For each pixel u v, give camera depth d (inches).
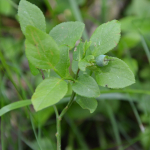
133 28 27.2
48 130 24.4
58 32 14.2
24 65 28.0
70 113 24.7
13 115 24.0
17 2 29.1
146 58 29.3
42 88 13.1
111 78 13.5
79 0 32.0
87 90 13.5
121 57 27.7
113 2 34.2
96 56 13.7
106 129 26.6
